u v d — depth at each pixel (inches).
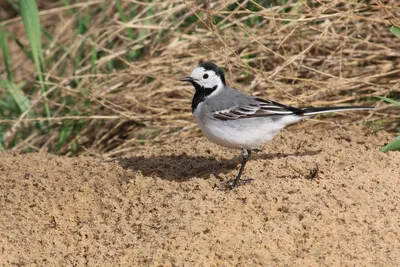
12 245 389.7
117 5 671.8
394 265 340.8
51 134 645.9
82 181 453.7
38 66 652.7
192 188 420.5
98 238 389.1
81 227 402.3
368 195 396.8
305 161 449.1
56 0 855.1
